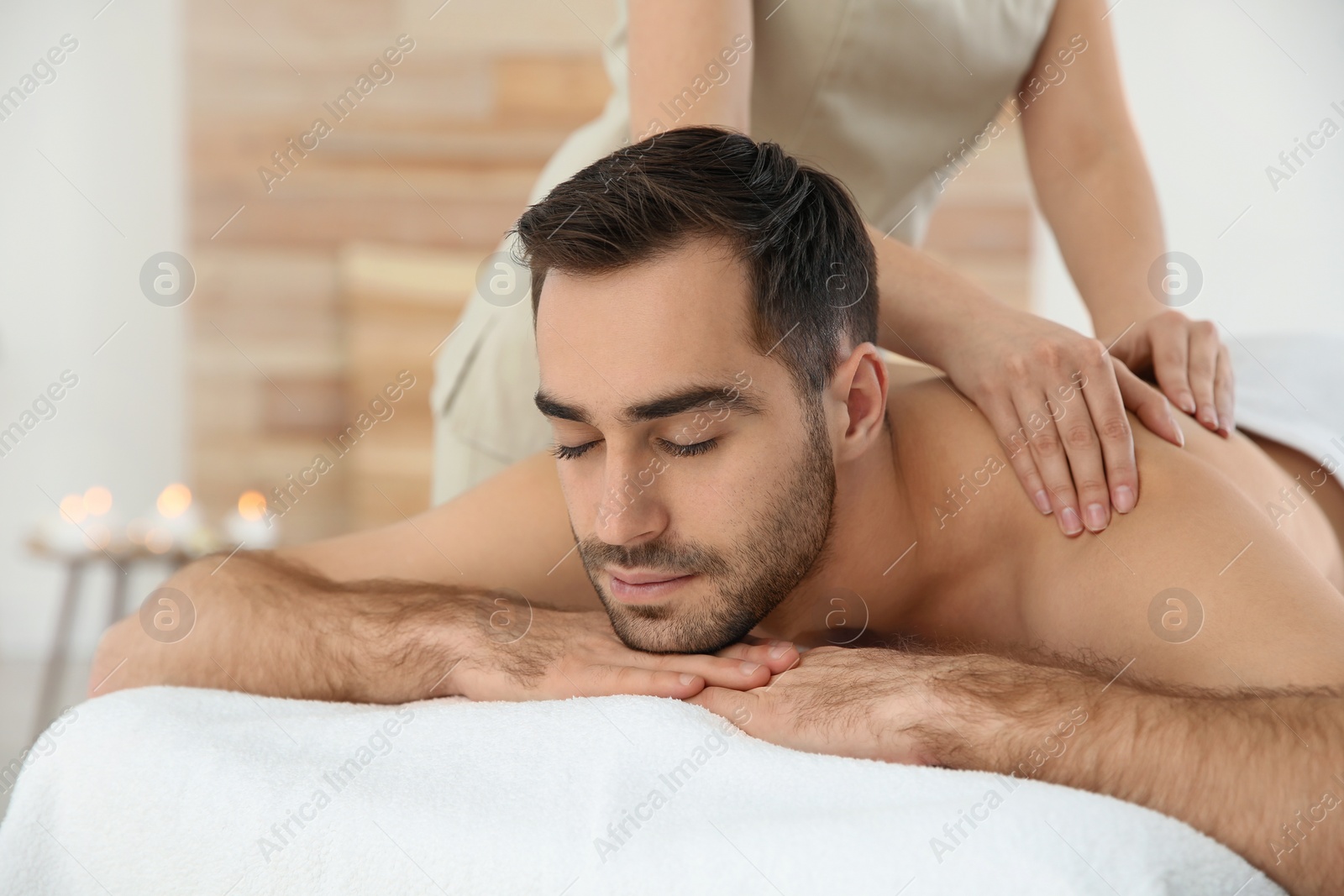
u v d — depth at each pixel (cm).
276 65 281
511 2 282
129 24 280
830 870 53
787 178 77
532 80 283
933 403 91
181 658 88
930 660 70
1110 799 55
